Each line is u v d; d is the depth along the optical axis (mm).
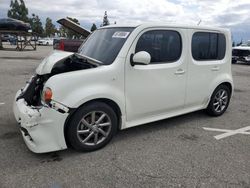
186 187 3033
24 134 3652
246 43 20594
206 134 4605
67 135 3631
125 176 3217
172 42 4457
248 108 6355
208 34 5027
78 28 12734
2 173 3201
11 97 6676
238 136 4551
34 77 4125
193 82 4867
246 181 3168
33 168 3332
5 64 13852
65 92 3424
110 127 3914
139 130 4699
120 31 4230
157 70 4254
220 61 5352
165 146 4066
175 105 4695
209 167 3463
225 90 5625
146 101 4234
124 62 3887
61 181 3082
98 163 3504
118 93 3877
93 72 3635
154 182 3111
